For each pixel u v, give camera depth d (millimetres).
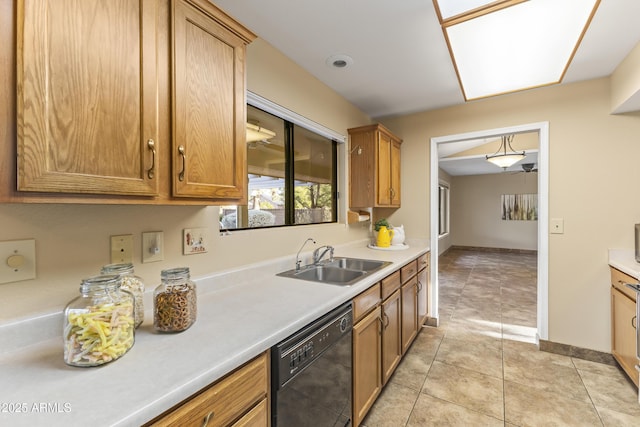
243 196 1238
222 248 1573
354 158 2805
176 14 973
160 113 930
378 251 2748
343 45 1879
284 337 1033
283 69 1982
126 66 841
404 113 3141
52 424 564
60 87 711
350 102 2822
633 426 1628
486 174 8055
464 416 1724
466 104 2867
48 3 693
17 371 758
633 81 1895
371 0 1479
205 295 1416
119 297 870
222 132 1142
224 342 923
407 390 1968
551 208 2465
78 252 1026
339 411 1376
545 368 2219
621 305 2090
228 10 1546
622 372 2152
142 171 879
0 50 634
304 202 2357
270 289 1519
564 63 2031
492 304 3752
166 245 1306
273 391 1000
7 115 647
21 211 903
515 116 2625
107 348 789
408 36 1785
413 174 3166
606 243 2301
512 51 1881
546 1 1416
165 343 916
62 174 713
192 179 1021
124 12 839
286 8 1538
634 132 2221
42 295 943
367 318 1659
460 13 1525
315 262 2182
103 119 790
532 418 1697
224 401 817
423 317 2834
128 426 588
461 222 8391
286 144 2172
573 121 2400
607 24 1621
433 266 3061
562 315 2430
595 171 2332
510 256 7316
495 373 2158
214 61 1109
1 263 865
